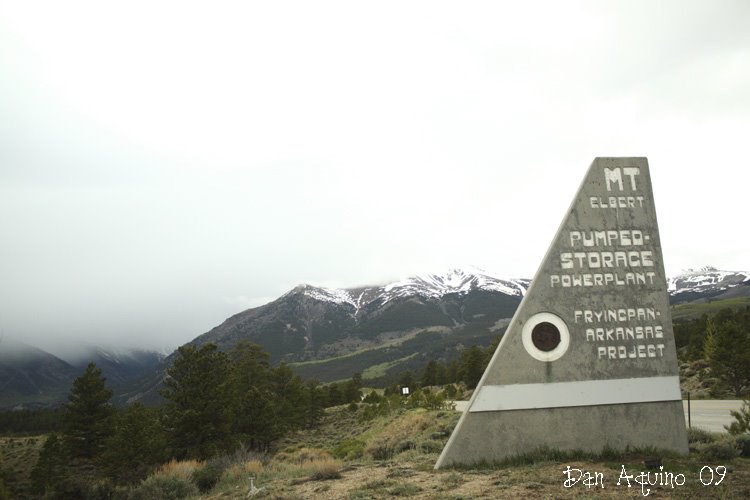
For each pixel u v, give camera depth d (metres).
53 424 128.00
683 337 74.44
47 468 55.78
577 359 12.88
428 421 28.08
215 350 48.69
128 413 54.44
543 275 13.21
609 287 13.30
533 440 12.48
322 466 14.16
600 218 13.67
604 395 12.74
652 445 12.67
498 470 11.69
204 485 16.62
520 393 12.63
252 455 20.11
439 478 11.34
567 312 13.08
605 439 12.60
